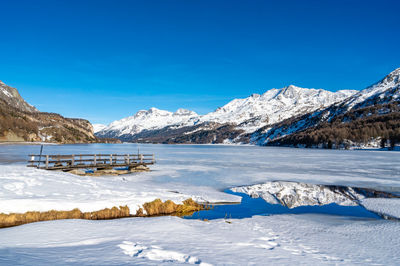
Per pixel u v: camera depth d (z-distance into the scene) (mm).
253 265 6492
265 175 29469
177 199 15359
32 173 16656
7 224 10391
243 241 8914
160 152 86062
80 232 9195
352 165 42344
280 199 18016
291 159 56219
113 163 30844
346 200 17734
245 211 14812
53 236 8594
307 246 8766
